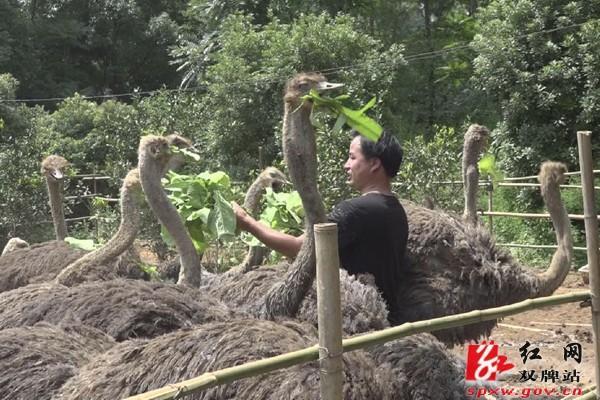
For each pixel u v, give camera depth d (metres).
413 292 4.23
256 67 15.05
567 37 12.57
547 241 11.88
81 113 19.02
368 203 3.85
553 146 12.78
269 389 2.58
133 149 12.75
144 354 2.78
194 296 3.77
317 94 3.44
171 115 13.85
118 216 11.02
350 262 3.88
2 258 6.21
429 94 18.22
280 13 18.47
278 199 5.07
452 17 20.08
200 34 25.34
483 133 5.94
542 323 7.97
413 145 10.52
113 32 29.03
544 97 12.59
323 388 2.23
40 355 3.12
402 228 3.98
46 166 6.92
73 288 3.94
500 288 4.42
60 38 27.36
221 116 14.36
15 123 16.00
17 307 4.00
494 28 13.28
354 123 3.46
